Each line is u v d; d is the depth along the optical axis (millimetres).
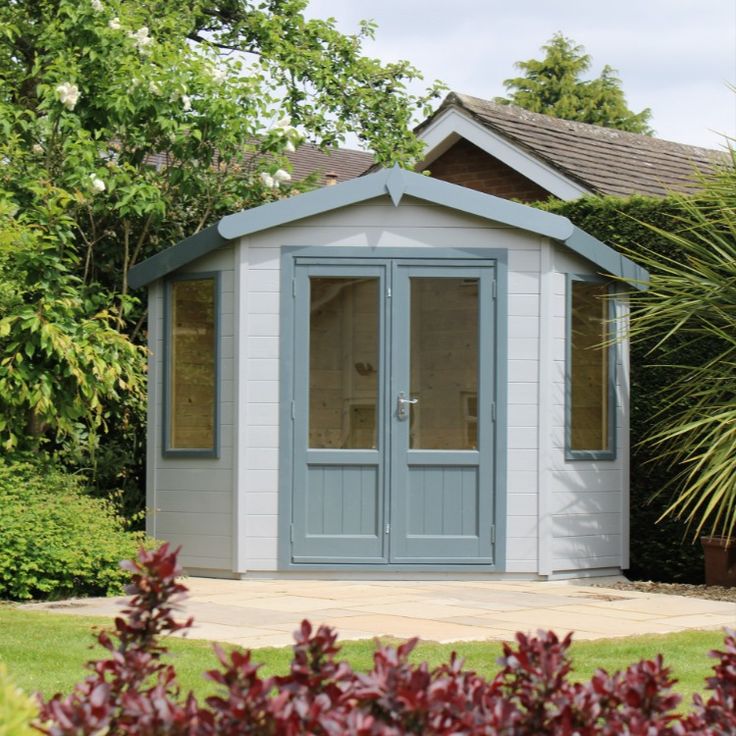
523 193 14508
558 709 2986
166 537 10016
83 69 11641
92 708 2873
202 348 9961
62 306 9281
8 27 12180
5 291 9195
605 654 6277
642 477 10492
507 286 9664
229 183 12156
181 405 10070
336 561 9570
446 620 7465
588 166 13797
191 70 11703
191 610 7816
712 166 10664
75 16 11461
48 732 2795
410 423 9625
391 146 15117
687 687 5539
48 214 9852
